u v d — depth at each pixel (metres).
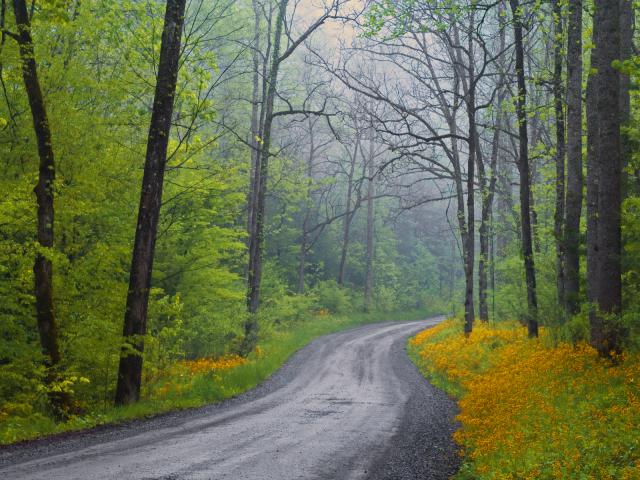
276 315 34.97
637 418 7.94
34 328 14.89
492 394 12.44
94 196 15.27
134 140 16.84
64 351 14.24
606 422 8.30
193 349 24.89
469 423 10.39
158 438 10.06
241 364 22.98
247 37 30.48
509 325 29.88
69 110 14.38
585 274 18.81
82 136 14.89
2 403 12.73
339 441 10.12
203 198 21.53
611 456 6.83
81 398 14.58
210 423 11.91
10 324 13.55
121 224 16.98
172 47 14.35
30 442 9.64
